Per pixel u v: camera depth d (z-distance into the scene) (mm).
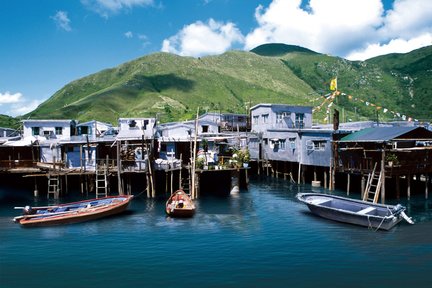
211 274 19562
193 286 18188
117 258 22062
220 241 25000
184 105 183750
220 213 33000
